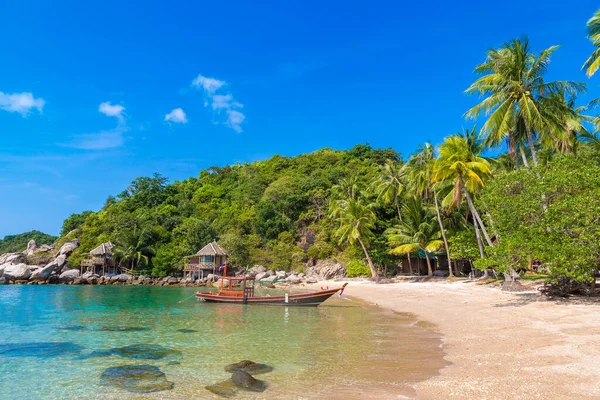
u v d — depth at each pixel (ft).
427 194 148.46
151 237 207.82
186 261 195.21
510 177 73.15
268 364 37.06
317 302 88.43
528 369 29.91
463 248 104.12
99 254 192.44
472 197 118.21
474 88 88.28
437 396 25.85
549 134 89.25
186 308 87.66
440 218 140.87
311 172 264.11
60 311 81.71
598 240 53.98
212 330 57.88
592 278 56.08
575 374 27.55
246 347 45.39
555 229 57.57
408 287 119.75
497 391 25.52
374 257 169.37
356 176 204.85
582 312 52.39
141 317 72.90
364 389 28.37
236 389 29.35
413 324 59.16
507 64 83.25
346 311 79.46
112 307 89.81
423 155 136.77
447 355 37.81
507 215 68.08
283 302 91.25
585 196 56.18
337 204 190.49
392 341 46.65
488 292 88.12
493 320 54.75
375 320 65.41
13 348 45.70
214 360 39.22
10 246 333.21
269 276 186.39
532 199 64.54
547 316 52.65
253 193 250.98
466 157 100.78
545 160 123.95
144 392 29.30
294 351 42.80
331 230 205.16
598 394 23.53
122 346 46.62
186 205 247.91
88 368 36.58
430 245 140.15
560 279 65.62
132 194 273.75
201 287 163.73
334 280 169.27
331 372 33.45
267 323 64.44
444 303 78.89
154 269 192.85
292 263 200.34
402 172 159.63
